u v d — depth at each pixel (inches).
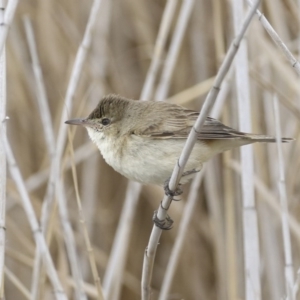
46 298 411.8
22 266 463.8
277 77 429.4
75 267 336.5
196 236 480.7
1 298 278.1
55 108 481.4
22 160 474.0
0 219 284.8
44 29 479.8
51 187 351.9
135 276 491.2
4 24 296.7
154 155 314.2
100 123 333.1
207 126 308.7
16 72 471.5
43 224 350.6
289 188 397.7
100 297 305.9
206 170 443.2
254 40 422.6
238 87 354.6
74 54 471.5
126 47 506.0
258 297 319.0
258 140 310.7
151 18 500.1
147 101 340.5
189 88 467.8
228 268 391.5
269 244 390.3
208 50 476.4
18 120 477.4
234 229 404.8
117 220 490.0
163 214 266.7
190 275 476.4
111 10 499.8
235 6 361.1
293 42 424.8
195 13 475.8
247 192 339.0
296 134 406.6
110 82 490.9
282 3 438.0
